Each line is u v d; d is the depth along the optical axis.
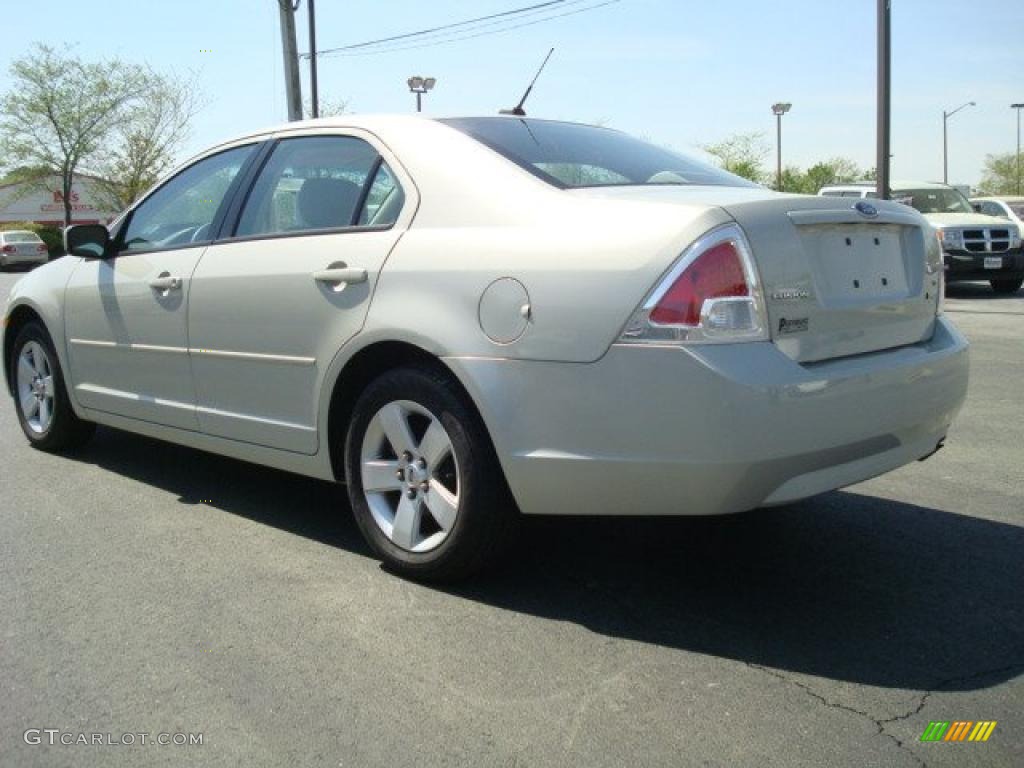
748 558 3.79
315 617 3.26
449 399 3.28
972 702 2.70
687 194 3.23
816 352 3.05
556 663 2.93
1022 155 69.00
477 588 3.49
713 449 2.81
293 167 4.10
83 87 47.06
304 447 3.83
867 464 3.14
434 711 2.66
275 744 2.51
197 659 2.97
